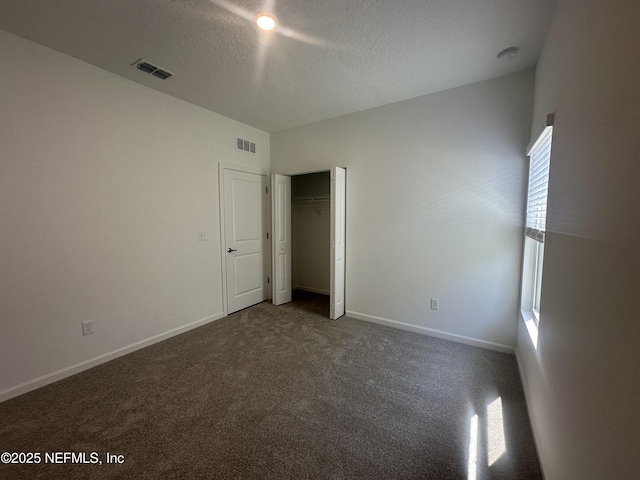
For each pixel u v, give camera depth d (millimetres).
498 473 1377
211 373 2270
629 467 630
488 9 1667
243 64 2289
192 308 3188
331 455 1482
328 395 1985
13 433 1627
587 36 1058
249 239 3918
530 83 2363
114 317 2508
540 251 2148
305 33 1900
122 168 2523
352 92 2791
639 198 634
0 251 1900
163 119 2824
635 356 622
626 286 680
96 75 2326
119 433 1632
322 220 4758
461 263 2768
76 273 2264
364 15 1725
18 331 1984
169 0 1600
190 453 1493
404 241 3074
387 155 3123
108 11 1686
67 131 2178
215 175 3395
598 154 905
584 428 895
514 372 2266
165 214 2885
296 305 4070
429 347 2709
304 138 3779
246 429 1665
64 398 1949
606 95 859
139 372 2283
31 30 1864
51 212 2117
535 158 2164
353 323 3342
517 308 2539
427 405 1875
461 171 2713
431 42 1997
